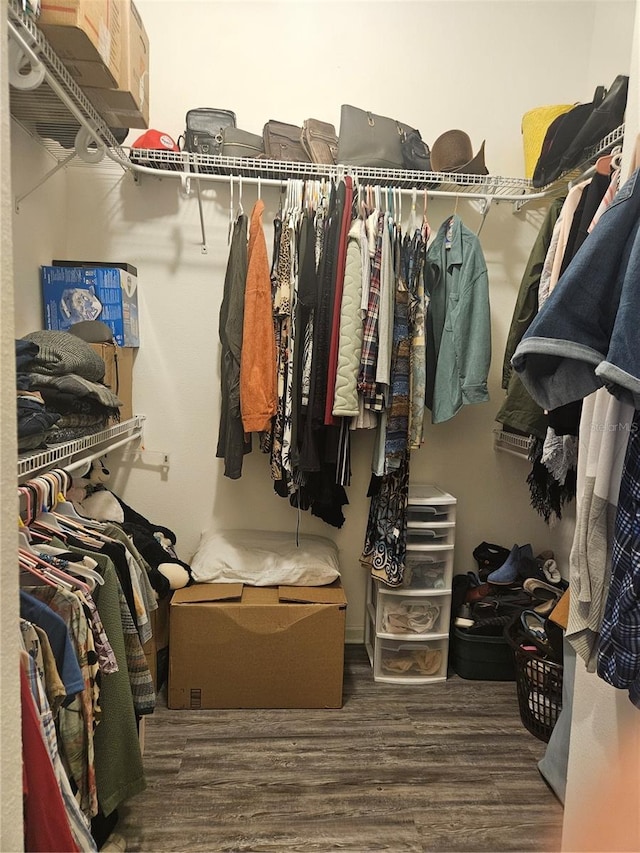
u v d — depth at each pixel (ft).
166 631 6.75
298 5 7.31
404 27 7.46
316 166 6.57
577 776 3.91
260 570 6.81
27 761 2.31
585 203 4.81
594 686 3.72
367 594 7.84
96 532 4.49
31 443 3.91
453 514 7.07
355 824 4.66
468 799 4.98
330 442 6.36
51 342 4.72
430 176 6.76
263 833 4.54
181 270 7.35
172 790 4.97
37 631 2.95
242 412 6.31
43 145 6.21
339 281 6.11
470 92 7.59
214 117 6.75
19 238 5.77
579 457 3.67
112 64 4.75
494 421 7.98
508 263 7.79
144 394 7.48
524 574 7.48
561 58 7.64
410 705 6.48
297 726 6.00
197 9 7.20
